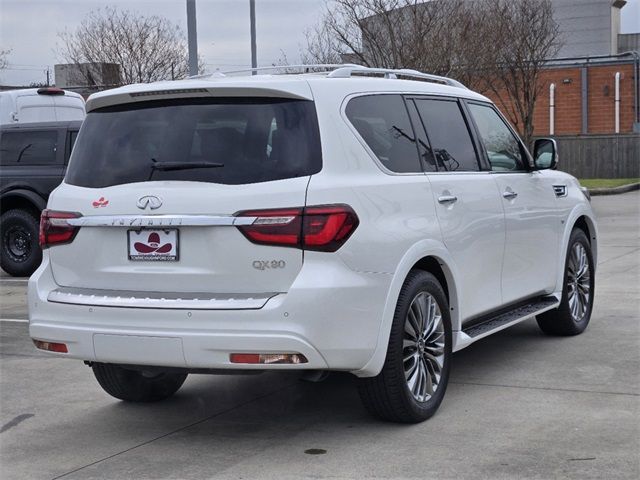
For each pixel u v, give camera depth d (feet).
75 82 110.22
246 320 15.31
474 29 77.41
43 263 17.80
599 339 24.99
